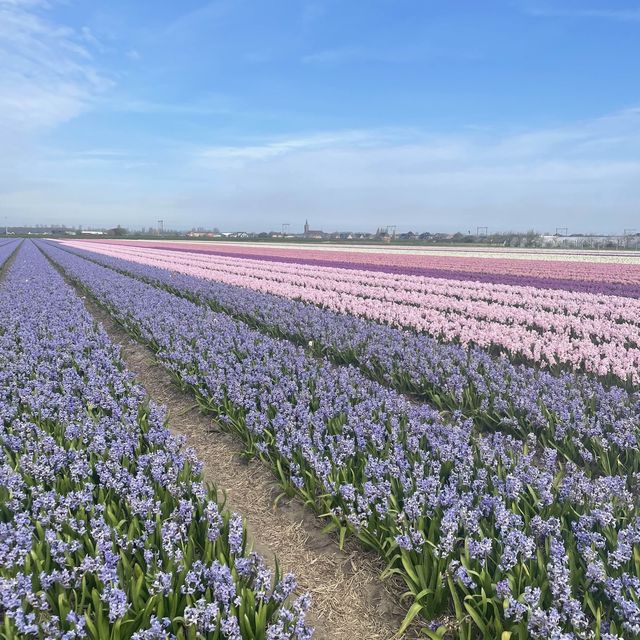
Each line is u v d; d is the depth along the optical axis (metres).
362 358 9.91
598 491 4.71
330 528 4.95
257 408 7.64
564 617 3.32
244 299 16.98
